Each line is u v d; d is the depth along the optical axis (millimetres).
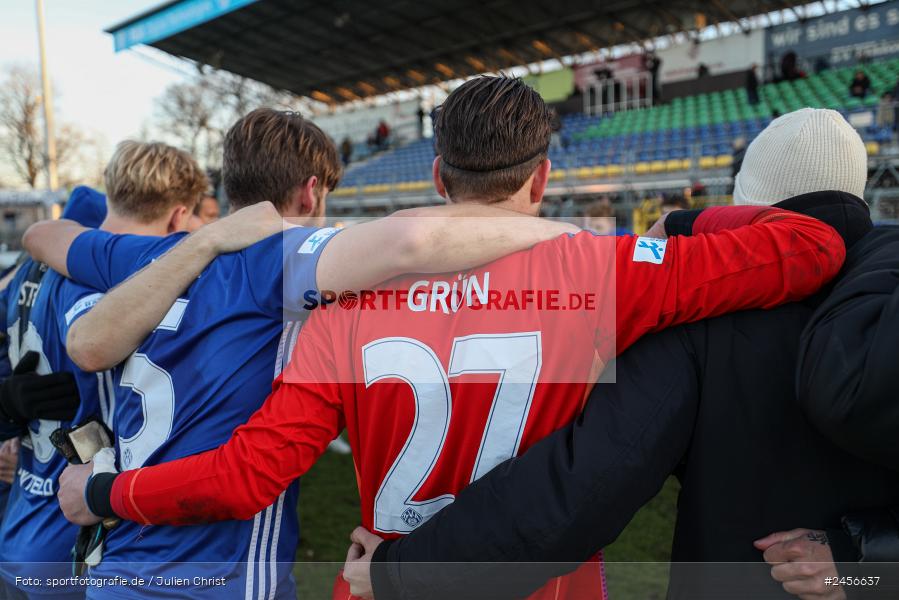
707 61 15539
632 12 14289
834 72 13828
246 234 1000
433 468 832
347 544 2408
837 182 934
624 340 804
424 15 13805
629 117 15852
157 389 970
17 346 1387
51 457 1201
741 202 1064
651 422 767
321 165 1165
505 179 863
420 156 17281
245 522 992
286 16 13320
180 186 1388
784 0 13828
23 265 1440
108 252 1159
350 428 878
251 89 18609
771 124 1027
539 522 749
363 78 18062
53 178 14516
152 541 970
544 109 890
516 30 15031
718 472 802
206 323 956
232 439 859
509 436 812
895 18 13141
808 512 781
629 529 2514
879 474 767
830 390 667
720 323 802
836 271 795
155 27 11516
